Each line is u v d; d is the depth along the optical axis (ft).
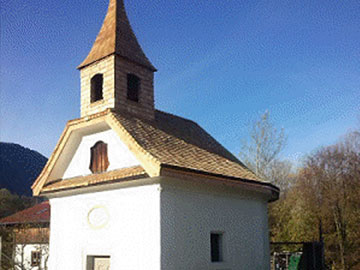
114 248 41.29
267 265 50.60
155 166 36.68
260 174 114.93
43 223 84.94
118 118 43.68
